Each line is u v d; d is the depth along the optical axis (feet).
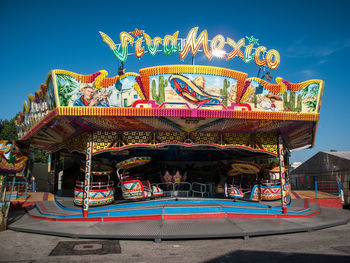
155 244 23.07
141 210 32.63
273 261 17.92
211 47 33.53
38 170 69.26
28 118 43.11
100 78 29.86
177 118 31.50
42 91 33.94
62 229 27.53
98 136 33.94
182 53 33.09
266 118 31.68
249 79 32.60
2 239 24.81
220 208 33.27
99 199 36.40
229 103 31.76
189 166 59.06
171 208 32.55
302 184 73.61
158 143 34.78
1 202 34.22
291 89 33.14
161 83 30.76
